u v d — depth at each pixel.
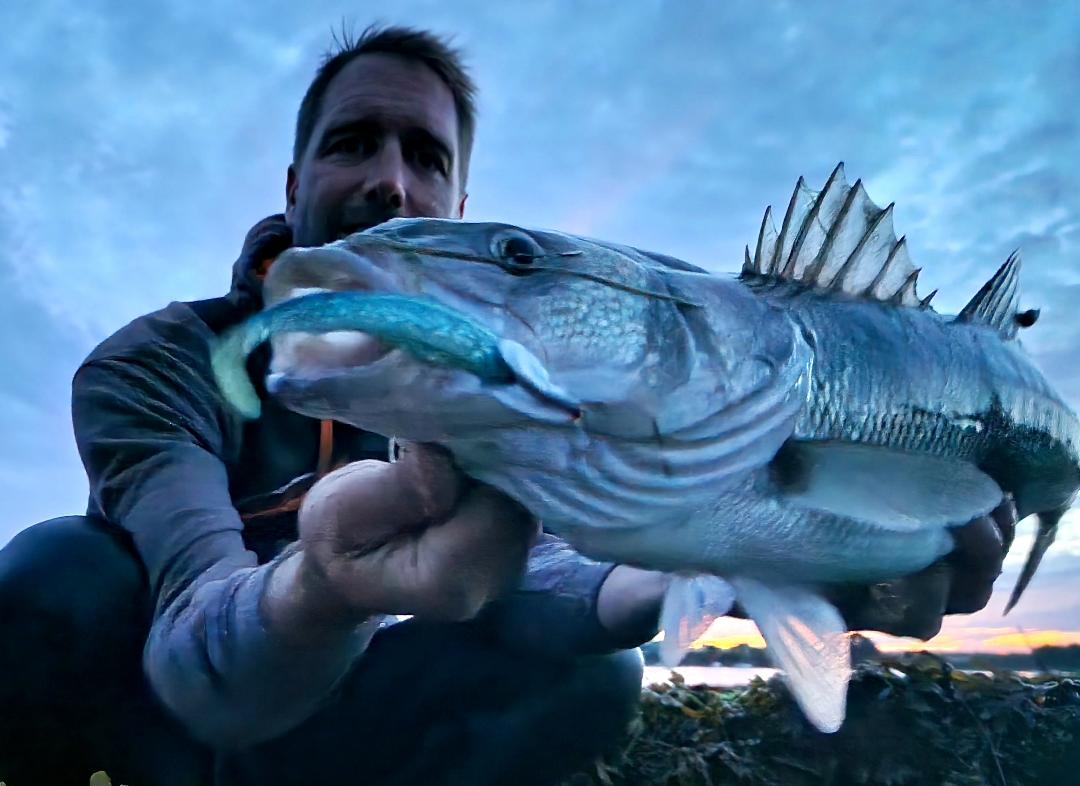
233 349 0.30
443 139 0.68
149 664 0.43
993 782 0.67
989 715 0.71
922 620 0.48
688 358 0.41
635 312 0.40
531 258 0.40
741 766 0.67
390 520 0.33
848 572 0.44
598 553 0.40
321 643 0.37
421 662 0.55
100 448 0.50
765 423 0.43
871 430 0.48
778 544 0.43
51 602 0.47
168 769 0.48
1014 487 0.64
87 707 0.48
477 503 0.32
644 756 0.70
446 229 0.40
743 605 0.43
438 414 0.31
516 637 0.55
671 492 0.40
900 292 0.54
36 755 0.48
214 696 0.39
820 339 0.47
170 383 0.53
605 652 0.55
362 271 0.36
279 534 0.54
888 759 0.67
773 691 0.72
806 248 0.49
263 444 0.57
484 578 0.33
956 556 0.49
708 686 0.79
